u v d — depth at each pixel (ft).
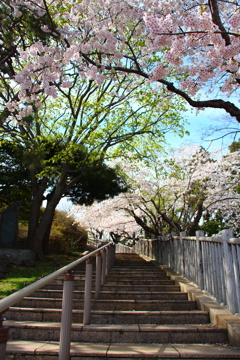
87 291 12.97
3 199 53.06
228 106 14.52
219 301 14.26
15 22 22.79
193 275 19.33
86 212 61.82
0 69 25.35
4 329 4.71
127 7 17.70
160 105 30.55
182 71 16.30
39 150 32.76
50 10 24.72
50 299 15.03
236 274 12.35
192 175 33.37
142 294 17.39
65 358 8.16
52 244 56.95
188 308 15.56
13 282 21.62
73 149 34.40
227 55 12.98
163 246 32.83
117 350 10.32
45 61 18.37
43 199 48.29
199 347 10.82
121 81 34.04
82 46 17.88
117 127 36.70
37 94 20.88
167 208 39.27
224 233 13.46
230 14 16.31
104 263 20.95
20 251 32.71
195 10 15.83
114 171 42.88
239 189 40.24
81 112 36.91
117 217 61.26
